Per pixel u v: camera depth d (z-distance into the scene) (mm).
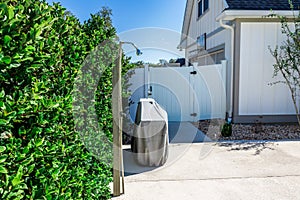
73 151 2236
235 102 7926
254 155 5121
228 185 3762
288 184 3758
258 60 7824
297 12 7504
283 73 7164
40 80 1672
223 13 7598
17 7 1424
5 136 1342
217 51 10016
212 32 10484
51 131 1745
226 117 8469
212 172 4277
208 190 3609
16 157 1348
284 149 5473
